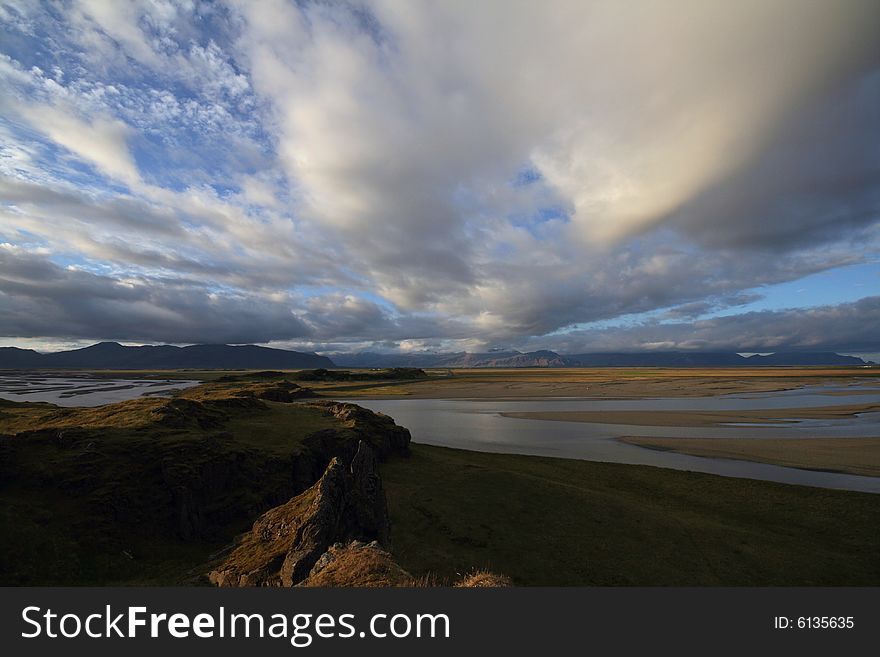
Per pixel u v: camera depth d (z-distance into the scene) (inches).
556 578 1062.4
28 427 1604.3
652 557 1184.8
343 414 2301.9
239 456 1379.2
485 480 1758.1
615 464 2169.0
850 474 2005.4
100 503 1034.1
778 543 1291.8
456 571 1071.0
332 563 684.7
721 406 4628.4
